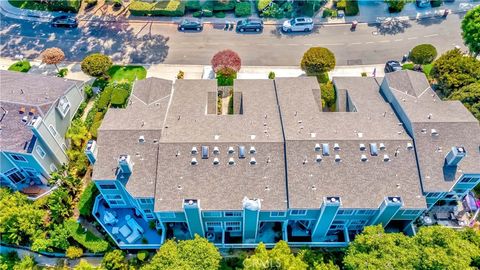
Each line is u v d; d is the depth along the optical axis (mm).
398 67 66938
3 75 60719
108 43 74750
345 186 46000
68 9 79562
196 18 77625
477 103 53656
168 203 45469
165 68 70375
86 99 65625
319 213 45906
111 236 50375
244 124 52094
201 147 48281
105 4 81750
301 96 56625
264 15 77625
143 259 49438
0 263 50250
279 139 49188
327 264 44375
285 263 41875
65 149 58500
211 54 72500
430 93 54531
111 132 49688
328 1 80625
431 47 65062
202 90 58469
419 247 41812
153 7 78250
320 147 47875
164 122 51844
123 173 47312
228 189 46406
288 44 73938
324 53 64188
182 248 44344
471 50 64750
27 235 51781
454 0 79500
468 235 43688
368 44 73375
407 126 49938
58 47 74438
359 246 43562
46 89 58281
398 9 76938
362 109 54031
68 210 52594
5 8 81312
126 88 64625
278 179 46938
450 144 47656
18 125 52125
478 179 47781
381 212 44844
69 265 51219
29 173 56250
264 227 52938
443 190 45500
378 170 46812
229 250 51312
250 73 69188
